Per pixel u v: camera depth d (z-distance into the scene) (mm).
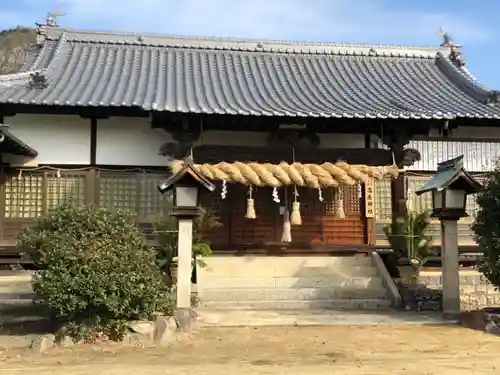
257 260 14383
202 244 12992
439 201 11430
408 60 20703
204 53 19562
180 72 17797
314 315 11242
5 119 14992
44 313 9727
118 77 16781
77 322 8312
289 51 20078
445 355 7816
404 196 15414
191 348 8172
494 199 10094
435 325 10312
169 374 6598
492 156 16953
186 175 10352
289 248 15820
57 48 17859
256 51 19906
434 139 16688
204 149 14734
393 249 13828
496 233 9938
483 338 9094
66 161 15148
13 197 14820
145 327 8547
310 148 15172
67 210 8688
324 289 12898
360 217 16484
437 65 20547
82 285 7945
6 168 14812
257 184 13773
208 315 11008
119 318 8453
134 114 14578
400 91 17609
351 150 15273
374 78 18859
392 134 15312
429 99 16734
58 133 15219
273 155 15000
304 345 8438
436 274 14398
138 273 8438
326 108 14727
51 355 7641
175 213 10383
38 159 15031
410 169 16484
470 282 13727
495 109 15906
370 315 11336
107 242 8391
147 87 15812
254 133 15922
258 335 9219
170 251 11867
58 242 8219
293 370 6848
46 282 7980
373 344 8555
